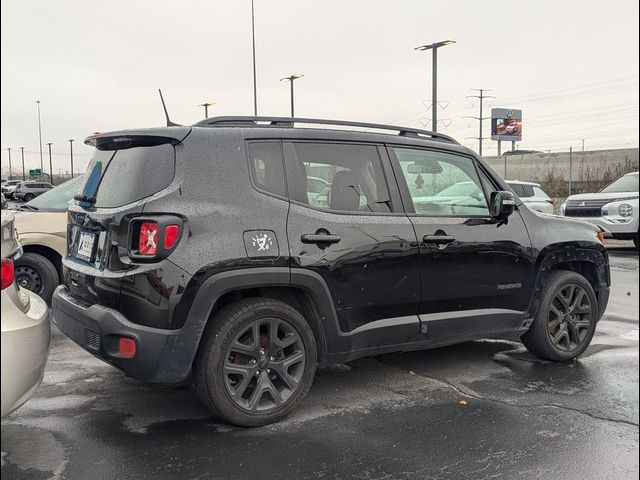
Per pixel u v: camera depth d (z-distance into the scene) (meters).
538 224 5.18
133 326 3.47
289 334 3.90
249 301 3.78
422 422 3.94
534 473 3.29
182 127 3.79
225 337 3.66
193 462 3.33
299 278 3.85
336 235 4.02
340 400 4.32
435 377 4.87
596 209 13.40
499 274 4.83
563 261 5.29
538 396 4.45
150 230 3.49
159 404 4.16
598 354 5.61
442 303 4.54
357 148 4.36
